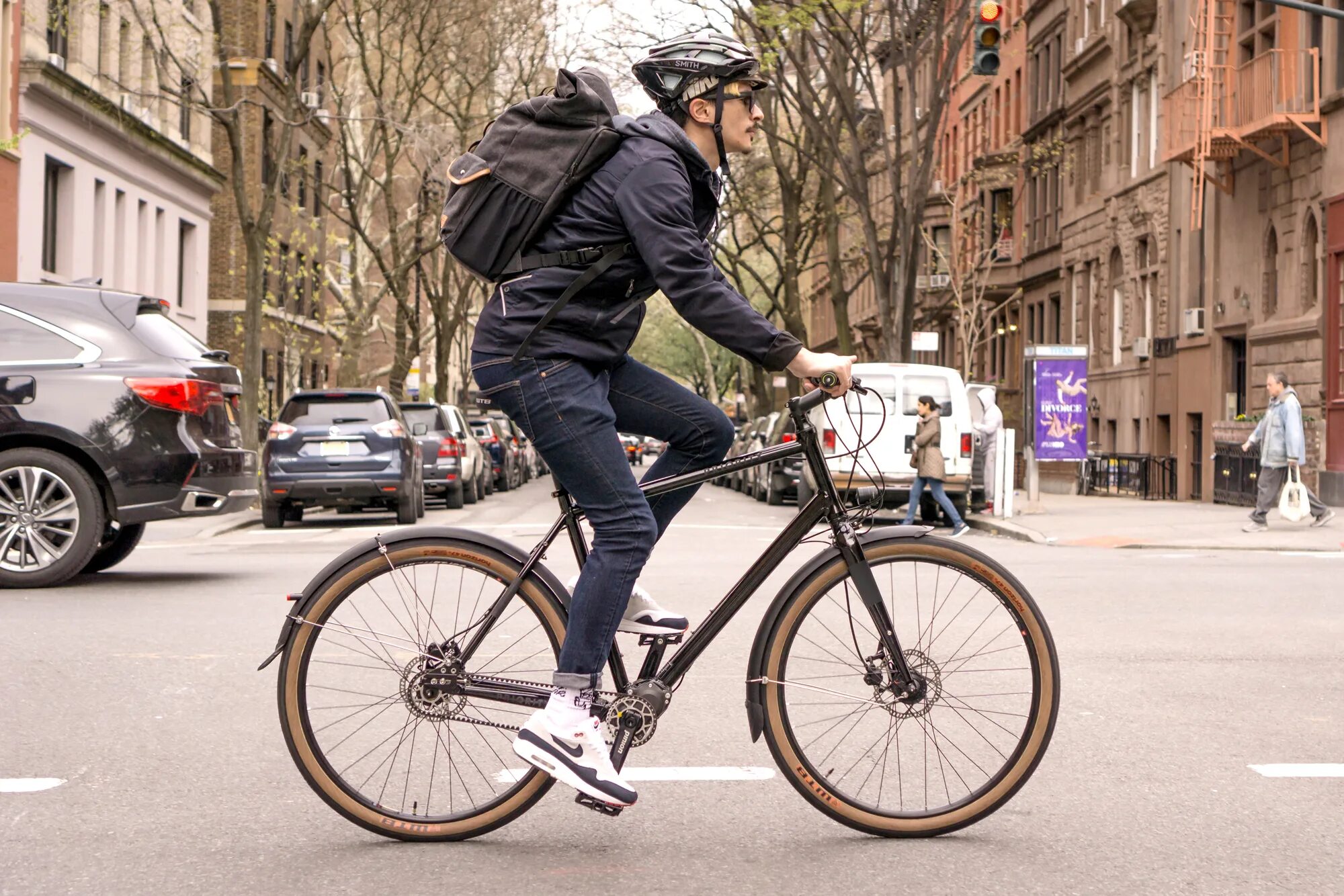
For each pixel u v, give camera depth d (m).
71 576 11.12
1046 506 26.89
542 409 4.18
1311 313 25.92
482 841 4.44
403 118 36.09
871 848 4.38
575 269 4.14
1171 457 33.00
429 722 4.41
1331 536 17.86
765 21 24.62
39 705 6.55
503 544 4.41
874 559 4.45
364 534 19.11
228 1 47.25
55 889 3.97
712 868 4.16
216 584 11.57
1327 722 6.34
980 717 4.48
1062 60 43.09
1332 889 4.02
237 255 48.84
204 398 11.41
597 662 4.25
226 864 4.21
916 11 26.95
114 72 36.78
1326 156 25.22
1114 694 7.01
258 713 6.40
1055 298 44.56
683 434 4.39
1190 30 31.88
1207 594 11.21
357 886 4.00
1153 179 34.78
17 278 31.61
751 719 4.44
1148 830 4.62
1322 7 17.61
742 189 40.38
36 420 10.99
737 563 13.64
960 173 54.56
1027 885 4.03
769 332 4.16
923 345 28.39
